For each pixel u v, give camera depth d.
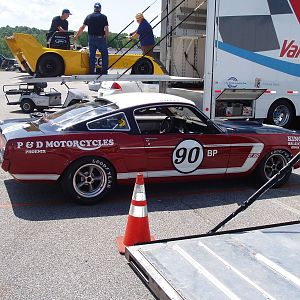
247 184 6.23
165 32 10.38
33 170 4.79
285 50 9.52
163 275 2.69
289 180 6.60
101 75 8.77
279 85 9.62
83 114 5.20
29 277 3.37
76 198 5.01
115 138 5.00
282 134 5.93
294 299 2.40
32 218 4.63
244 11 8.88
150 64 9.83
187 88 10.53
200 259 2.89
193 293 2.47
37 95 14.46
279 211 5.10
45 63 8.92
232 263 2.82
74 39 9.34
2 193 5.51
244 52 9.04
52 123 5.25
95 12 8.95
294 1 9.41
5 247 3.89
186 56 10.66
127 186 5.89
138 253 3.03
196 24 10.62
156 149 5.18
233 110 9.30
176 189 5.92
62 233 4.24
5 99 19.52
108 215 4.77
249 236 3.29
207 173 5.55
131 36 9.99
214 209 5.11
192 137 5.35
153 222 4.62
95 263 3.62
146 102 5.31
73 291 3.19
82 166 4.93
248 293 2.46
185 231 4.38
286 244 3.12
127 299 3.11
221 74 8.91
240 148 5.64
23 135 4.86
